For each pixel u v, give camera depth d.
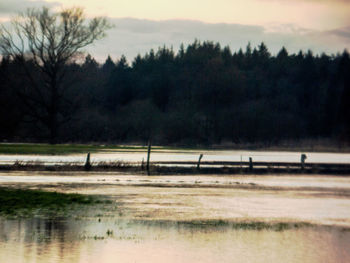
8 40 139.50
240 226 41.94
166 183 72.62
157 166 90.31
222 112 199.25
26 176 76.56
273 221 44.66
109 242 35.12
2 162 91.44
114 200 54.06
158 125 181.50
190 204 52.88
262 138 194.00
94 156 111.00
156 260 31.38
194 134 184.50
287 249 34.88
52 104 142.38
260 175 89.62
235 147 178.12
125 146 155.00
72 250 32.81
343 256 33.41
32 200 50.91
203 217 45.47
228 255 33.00
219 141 188.12
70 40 140.00
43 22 138.75
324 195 63.66
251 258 32.50
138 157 112.88
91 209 47.47
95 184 68.94
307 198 60.50
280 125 198.25
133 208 49.00
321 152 164.62
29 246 33.50
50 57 139.62
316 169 97.25
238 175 88.06
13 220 41.38
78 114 158.00
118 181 73.31
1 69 143.88
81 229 38.75
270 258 32.62
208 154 136.50
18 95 143.12
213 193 62.69
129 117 182.00
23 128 154.88
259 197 60.16
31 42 139.75
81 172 84.44
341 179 85.56
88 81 159.38
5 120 148.88
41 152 113.00
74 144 157.25
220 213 47.84
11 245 33.62
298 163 101.62
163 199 56.00
